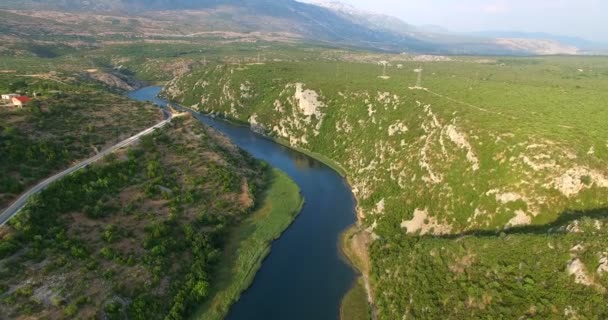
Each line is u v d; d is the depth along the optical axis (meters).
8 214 71.19
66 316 58.97
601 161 75.50
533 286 57.31
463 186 86.19
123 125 115.31
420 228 88.62
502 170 81.75
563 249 59.03
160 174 99.44
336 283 79.62
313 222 101.75
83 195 82.75
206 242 84.50
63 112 108.94
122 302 65.00
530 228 71.62
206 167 109.31
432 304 63.88
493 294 59.31
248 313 71.38
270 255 88.12
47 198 76.44
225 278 79.00
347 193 117.94
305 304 73.88
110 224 79.56
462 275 65.12
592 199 71.25
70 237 72.38
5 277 60.41
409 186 98.44
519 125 92.31
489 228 77.25
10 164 82.81
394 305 69.31
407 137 113.50
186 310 69.56
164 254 77.19
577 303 52.44
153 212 87.88
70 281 64.31
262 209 104.88
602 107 110.00
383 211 98.81
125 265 71.75
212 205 98.19
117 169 94.31
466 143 91.81
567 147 79.12
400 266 75.56
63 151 92.62
